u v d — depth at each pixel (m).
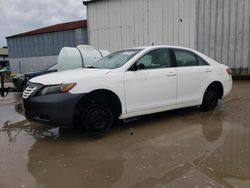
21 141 4.38
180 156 3.57
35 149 4.00
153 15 12.50
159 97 4.96
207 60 5.92
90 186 2.88
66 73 4.54
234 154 3.60
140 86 4.68
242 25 11.05
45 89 4.08
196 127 4.86
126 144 4.09
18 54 23.56
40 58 22.06
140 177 3.03
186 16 11.75
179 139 4.25
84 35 18.89
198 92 5.63
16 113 6.62
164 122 5.22
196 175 3.02
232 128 4.75
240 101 7.13
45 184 2.94
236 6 11.02
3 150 3.98
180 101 5.30
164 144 4.04
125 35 13.39
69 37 19.72
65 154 3.78
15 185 2.92
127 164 3.38
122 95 4.49
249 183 2.83
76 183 2.95
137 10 12.88
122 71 4.55
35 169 3.32
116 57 5.14
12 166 3.41
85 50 9.34
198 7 11.51
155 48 5.09
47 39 21.17
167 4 12.09
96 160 3.54
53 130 4.95
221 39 11.41
